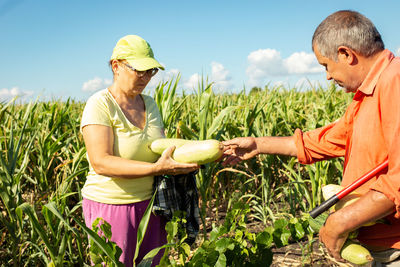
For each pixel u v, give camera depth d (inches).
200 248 78.4
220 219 165.6
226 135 182.9
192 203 93.8
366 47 61.9
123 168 79.7
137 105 92.0
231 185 181.5
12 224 108.3
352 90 67.8
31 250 123.3
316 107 206.7
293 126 210.7
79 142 167.9
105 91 86.9
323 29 65.9
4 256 123.0
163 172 82.0
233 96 282.8
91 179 89.8
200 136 128.8
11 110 195.5
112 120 84.4
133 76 83.5
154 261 92.9
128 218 86.6
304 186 142.5
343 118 82.0
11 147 116.6
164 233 97.0
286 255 130.9
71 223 147.7
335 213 63.4
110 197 86.6
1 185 111.6
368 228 69.1
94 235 69.7
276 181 185.9
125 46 82.5
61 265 90.7
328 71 68.6
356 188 65.2
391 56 63.3
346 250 65.7
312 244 134.9
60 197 108.6
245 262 88.9
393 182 56.1
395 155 57.2
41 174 144.4
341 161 165.9
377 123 62.7
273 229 87.4
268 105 201.9
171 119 147.1
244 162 170.4
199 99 136.0
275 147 97.3
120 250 74.0
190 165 81.4
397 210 56.6
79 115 231.6
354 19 63.1
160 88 138.9
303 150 91.7
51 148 148.3
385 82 59.7
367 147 65.5
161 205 87.7
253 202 157.5
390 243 66.4
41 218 124.0
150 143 89.4
